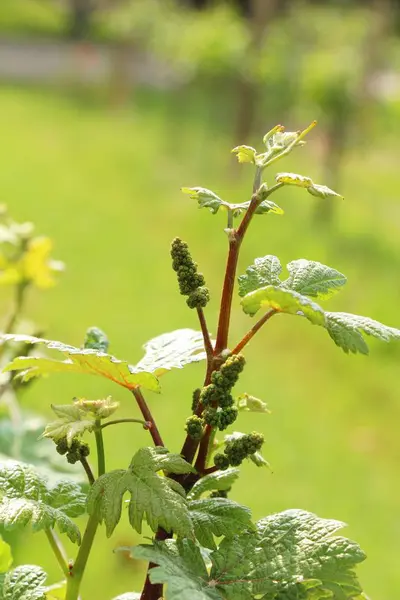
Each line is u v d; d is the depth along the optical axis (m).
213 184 17.39
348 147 15.41
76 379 8.22
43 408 7.70
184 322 10.66
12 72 28.55
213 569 1.36
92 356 1.43
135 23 23.80
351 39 17.22
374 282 11.74
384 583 5.88
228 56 17.58
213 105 21.27
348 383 9.16
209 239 13.70
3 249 3.31
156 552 1.30
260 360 9.60
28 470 1.57
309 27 18.38
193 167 18.42
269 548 1.39
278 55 17.39
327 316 1.40
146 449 1.42
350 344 1.36
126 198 16.17
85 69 28.25
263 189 1.44
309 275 1.53
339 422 8.37
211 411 1.38
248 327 10.34
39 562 5.39
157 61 26.20
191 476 1.48
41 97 25.55
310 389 9.01
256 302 1.40
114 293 11.39
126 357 9.66
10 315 3.40
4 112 23.30
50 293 11.10
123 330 10.31
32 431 2.85
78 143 20.39
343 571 1.34
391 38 21.78
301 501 6.85
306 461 7.53
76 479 2.42
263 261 1.55
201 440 1.47
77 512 1.52
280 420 8.28
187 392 8.23
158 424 7.55
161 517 1.33
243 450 1.39
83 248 13.23
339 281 1.53
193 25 18.91
